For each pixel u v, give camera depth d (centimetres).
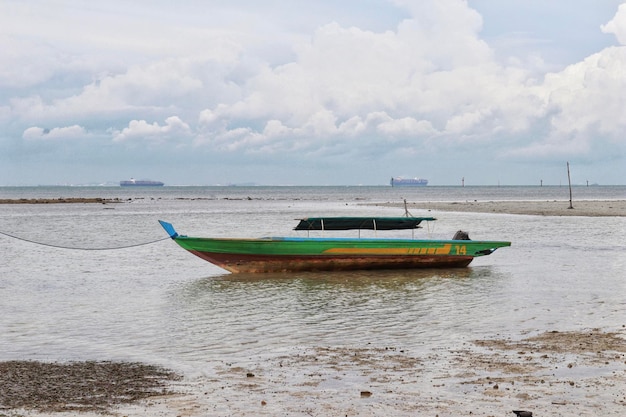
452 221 5797
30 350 1327
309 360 1229
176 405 963
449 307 1784
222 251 2478
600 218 6128
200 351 1312
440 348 1312
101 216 7219
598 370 1129
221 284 2267
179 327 1549
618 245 3528
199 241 2462
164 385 1067
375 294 2022
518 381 1070
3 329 1535
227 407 954
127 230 5066
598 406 944
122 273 2580
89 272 2611
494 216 6594
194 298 1978
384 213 7600
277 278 2397
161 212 8275
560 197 15150
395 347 1327
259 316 1681
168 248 3622
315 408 949
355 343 1369
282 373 1140
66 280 2388
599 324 1529
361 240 2517
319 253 2514
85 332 1500
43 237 4391
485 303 1839
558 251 3241
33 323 1606
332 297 1972
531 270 2553
